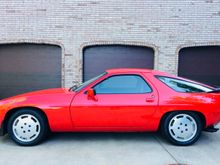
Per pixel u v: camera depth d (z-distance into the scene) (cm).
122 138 594
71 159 476
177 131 545
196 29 1041
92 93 532
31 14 1034
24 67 1052
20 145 545
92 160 472
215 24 1042
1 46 1048
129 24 1036
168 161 469
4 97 1057
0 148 533
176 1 1034
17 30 1036
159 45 1041
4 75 1054
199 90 561
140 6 1033
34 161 468
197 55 1058
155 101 539
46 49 1051
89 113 535
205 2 1036
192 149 530
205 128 561
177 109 539
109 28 1037
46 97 544
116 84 553
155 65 1044
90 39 1039
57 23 1036
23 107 541
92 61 1055
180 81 564
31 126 542
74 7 1032
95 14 1033
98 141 573
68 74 1047
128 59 1055
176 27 1039
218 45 1045
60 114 535
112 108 534
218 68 1062
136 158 482
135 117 539
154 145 550
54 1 1031
